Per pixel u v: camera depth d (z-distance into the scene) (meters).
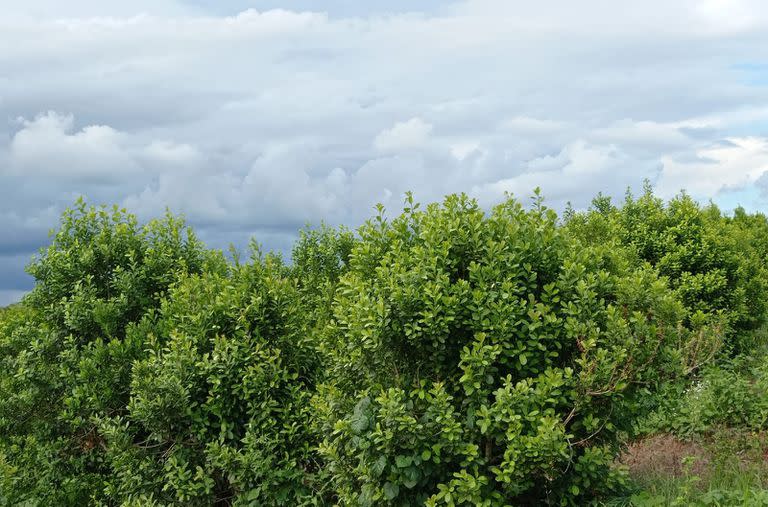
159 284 9.74
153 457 7.65
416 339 6.08
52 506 8.74
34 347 9.31
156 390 7.46
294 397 7.46
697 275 13.52
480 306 5.93
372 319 6.01
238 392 7.32
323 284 11.23
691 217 14.40
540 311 5.98
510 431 5.55
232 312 7.83
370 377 6.46
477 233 6.42
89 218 10.26
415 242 6.95
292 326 7.94
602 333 6.11
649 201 15.33
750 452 8.09
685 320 12.98
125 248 10.04
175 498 7.50
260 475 6.90
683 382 9.32
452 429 5.70
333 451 6.46
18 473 9.09
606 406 6.15
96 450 8.91
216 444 7.11
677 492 6.73
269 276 8.23
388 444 5.75
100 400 8.55
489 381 5.83
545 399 5.72
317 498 7.09
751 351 13.41
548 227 6.75
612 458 6.42
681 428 9.30
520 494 6.15
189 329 7.88
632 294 6.67
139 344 8.72
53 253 9.82
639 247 14.29
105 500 8.67
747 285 14.66
